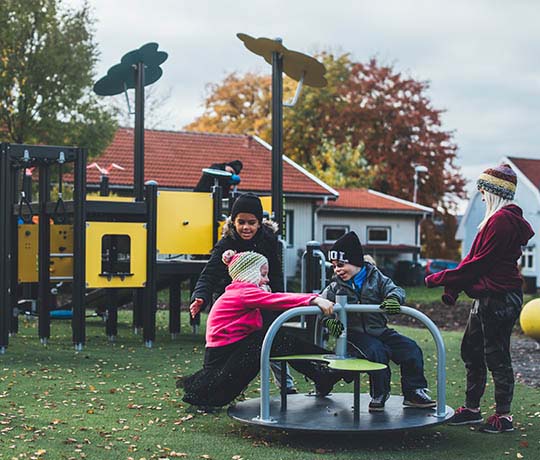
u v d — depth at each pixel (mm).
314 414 5812
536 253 40188
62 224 12164
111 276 11133
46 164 11641
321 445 5551
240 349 5844
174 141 33469
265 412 5602
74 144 21969
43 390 7562
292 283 32062
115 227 11172
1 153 10273
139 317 13438
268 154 34594
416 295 29766
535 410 7012
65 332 12992
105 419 6277
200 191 13320
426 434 5926
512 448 5535
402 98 50625
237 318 5887
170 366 9320
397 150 50312
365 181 47344
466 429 6129
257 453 5281
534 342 14531
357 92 50656
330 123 50906
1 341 10188
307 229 34656
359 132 50281
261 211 6398
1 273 10172
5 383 7895
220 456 5199
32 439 5555
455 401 7449
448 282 6086
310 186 34250
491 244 5965
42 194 12641
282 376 5945
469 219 46562
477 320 6176
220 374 5848
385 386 5926
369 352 5812
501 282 5992
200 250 12086
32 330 13258
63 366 9125
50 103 21516
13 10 20844
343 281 6039
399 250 38594
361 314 6062
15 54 21031
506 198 6090
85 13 21828
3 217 10195
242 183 32156
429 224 51719
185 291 27109
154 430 5910
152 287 11383
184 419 6254
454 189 51250
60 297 20938
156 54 12500
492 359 6059
